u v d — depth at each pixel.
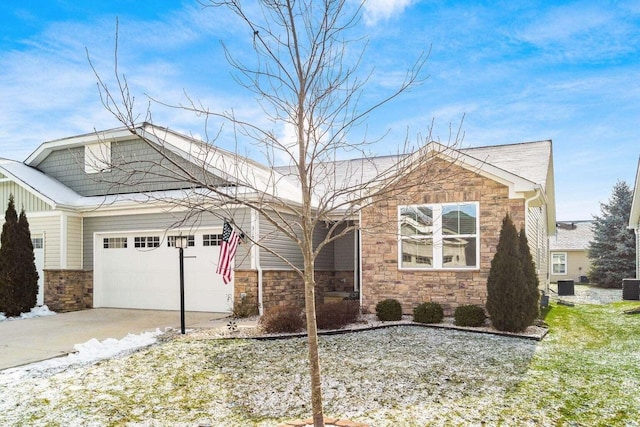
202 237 13.51
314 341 4.44
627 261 28.39
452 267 11.84
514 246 10.25
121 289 14.57
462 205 11.80
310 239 4.59
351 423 4.69
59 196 14.85
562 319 12.70
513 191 11.23
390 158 17.00
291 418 5.27
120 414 5.50
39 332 10.64
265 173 15.91
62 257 14.38
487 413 5.31
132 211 14.23
